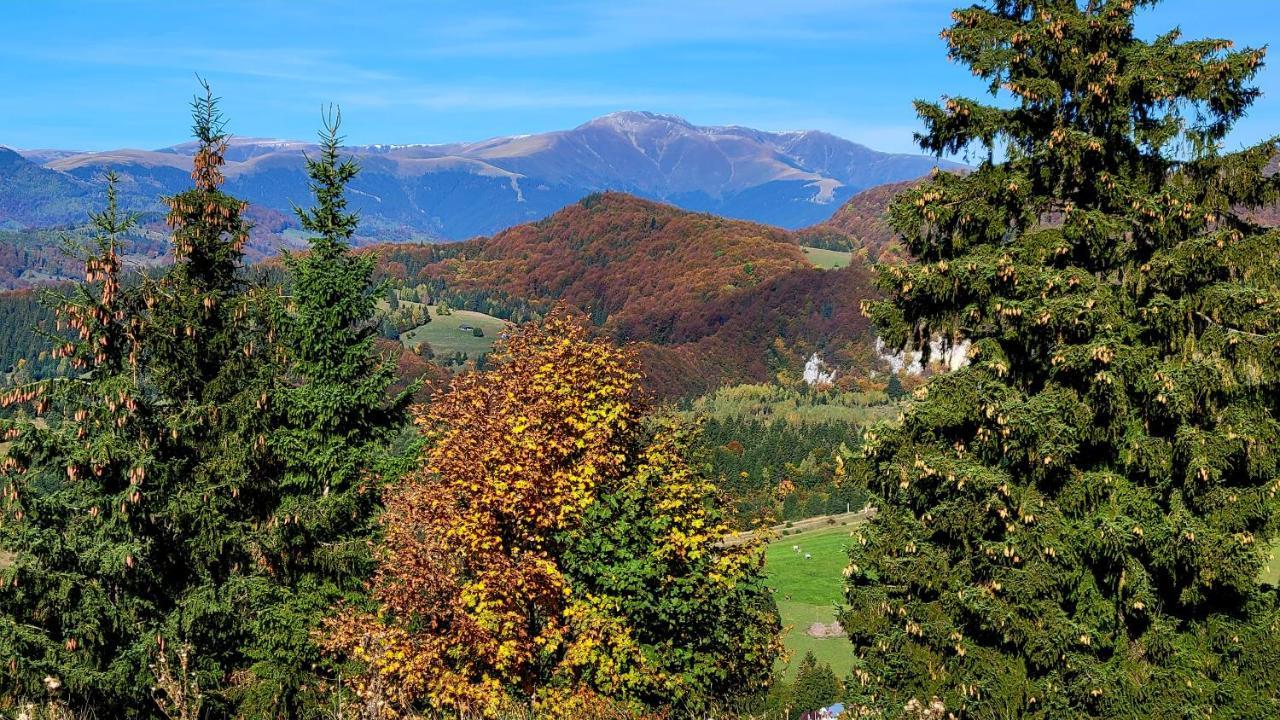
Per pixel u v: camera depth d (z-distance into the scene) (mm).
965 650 16391
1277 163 16141
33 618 17734
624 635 16859
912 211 18094
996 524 16516
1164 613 16297
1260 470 15383
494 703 15266
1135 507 15688
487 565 16766
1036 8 17453
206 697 17453
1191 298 15914
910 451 17344
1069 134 16422
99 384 19094
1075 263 17312
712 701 18172
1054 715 15617
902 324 18656
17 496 17891
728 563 18312
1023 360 17422
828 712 16250
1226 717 15609
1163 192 16094
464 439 19125
